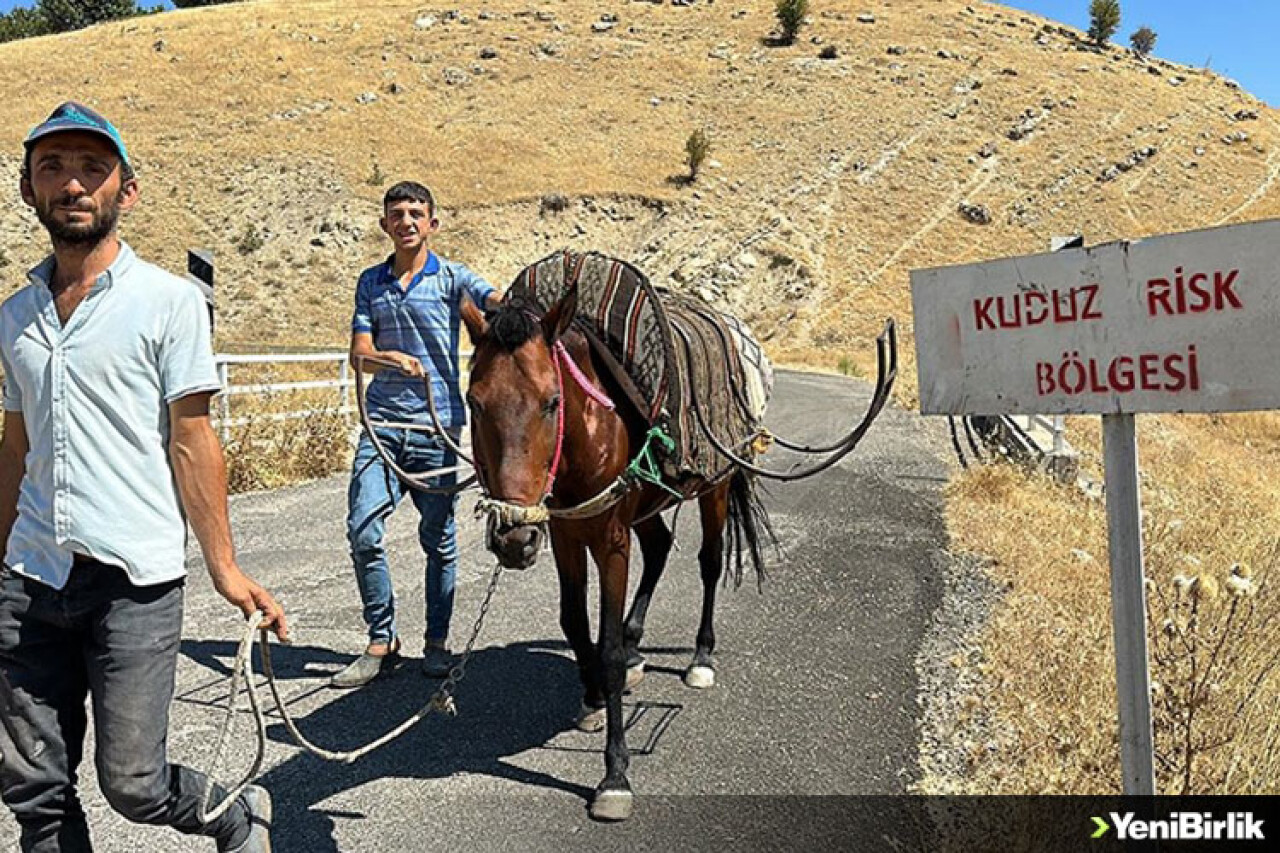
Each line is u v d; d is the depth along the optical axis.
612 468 4.11
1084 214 49.62
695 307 5.54
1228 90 70.00
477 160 49.56
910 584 7.18
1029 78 62.75
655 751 4.59
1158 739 4.14
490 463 3.63
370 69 60.00
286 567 7.57
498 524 3.55
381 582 5.35
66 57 60.09
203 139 50.22
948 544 8.34
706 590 5.59
